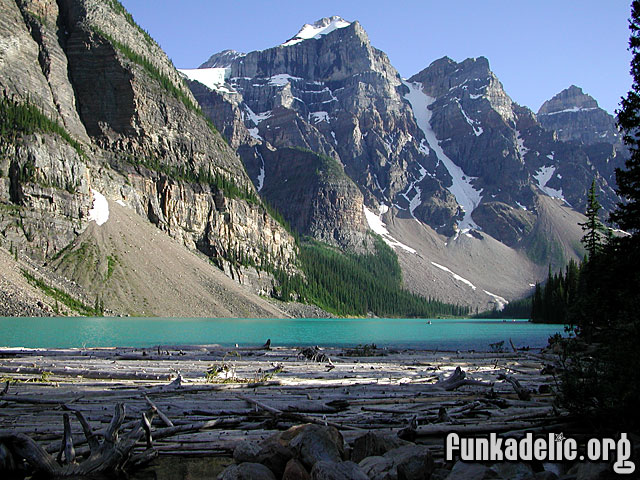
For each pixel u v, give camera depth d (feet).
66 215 468.75
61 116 588.91
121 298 423.64
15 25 600.39
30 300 347.56
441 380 78.84
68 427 36.70
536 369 105.70
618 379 42.22
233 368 86.43
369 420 48.14
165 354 125.29
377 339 257.75
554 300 482.28
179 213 629.92
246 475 30.68
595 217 259.19
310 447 32.60
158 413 47.26
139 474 35.37
